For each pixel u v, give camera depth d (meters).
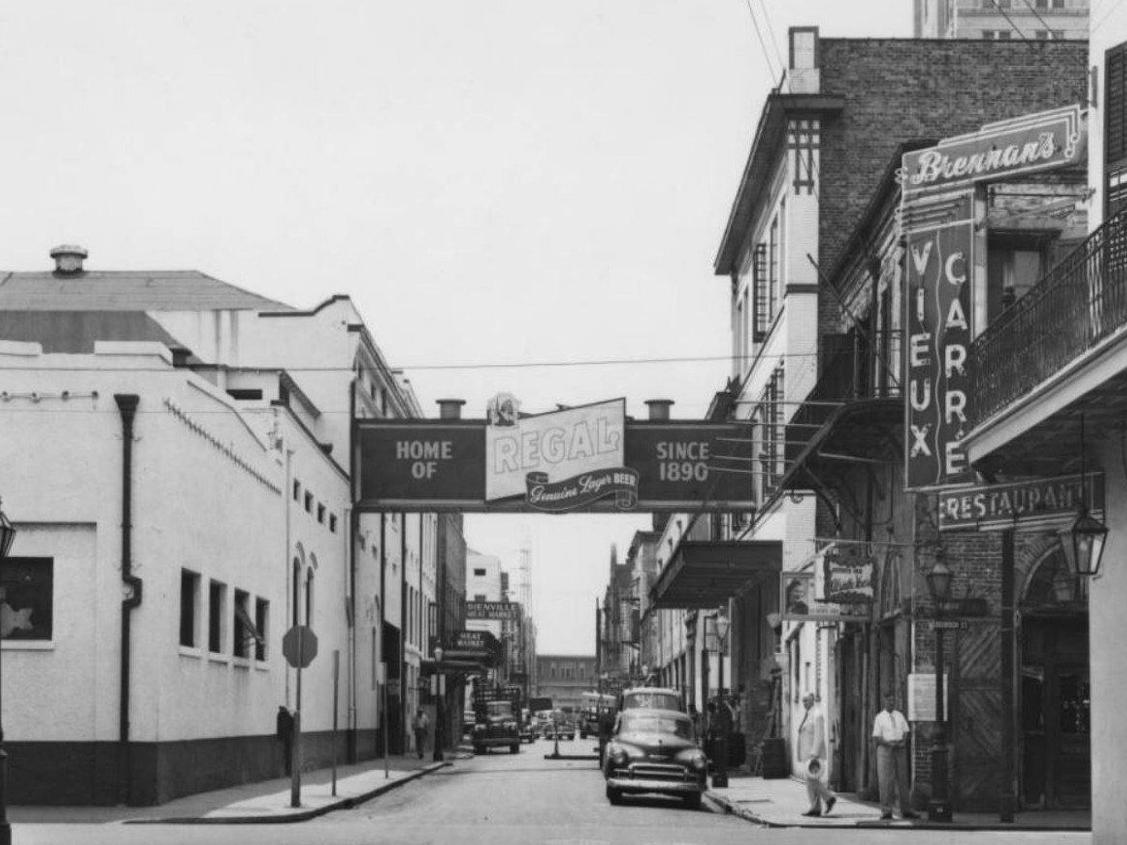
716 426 48.22
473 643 83.56
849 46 41.12
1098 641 19.44
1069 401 16.81
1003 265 28.27
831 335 35.66
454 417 51.94
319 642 46.03
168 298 53.88
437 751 58.25
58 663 27.81
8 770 27.50
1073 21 74.00
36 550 27.98
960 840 21.39
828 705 36.31
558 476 48.50
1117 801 18.67
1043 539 27.77
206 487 31.50
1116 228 15.98
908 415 26.25
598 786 39.56
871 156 40.91
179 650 29.22
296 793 27.62
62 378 28.28
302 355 51.34
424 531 79.00
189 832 22.22
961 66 41.03
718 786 36.59
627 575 152.25
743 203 48.94
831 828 24.69
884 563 30.66
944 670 27.84
